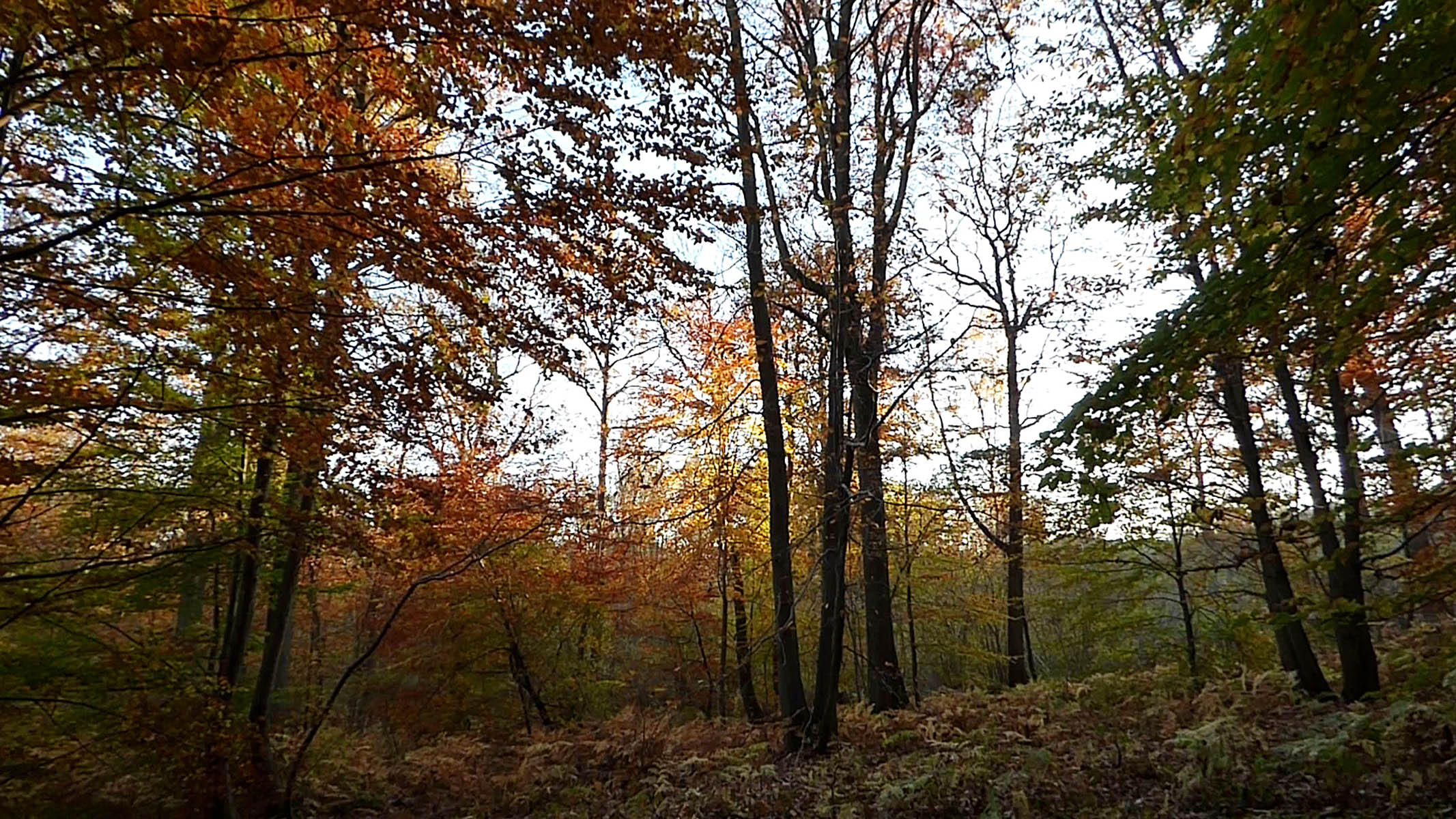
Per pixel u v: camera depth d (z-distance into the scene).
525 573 16.77
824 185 11.66
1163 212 7.63
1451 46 3.84
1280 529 7.61
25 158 5.48
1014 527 15.81
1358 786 6.13
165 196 5.72
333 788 11.27
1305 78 4.05
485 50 5.10
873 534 12.86
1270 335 5.95
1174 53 10.91
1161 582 15.36
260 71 5.47
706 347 16.39
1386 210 4.84
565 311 6.71
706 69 5.89
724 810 7.99
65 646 8.12
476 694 18.36
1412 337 6.19
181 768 8.06
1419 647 10.96
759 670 20.48
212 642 10.83
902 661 23.08
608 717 19.06
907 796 7.07
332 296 6.86
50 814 9.00
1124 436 5.82
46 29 4.37
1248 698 9.88
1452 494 6.32
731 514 17.23
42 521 8.61
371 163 5.23
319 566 12.42
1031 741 8.77
